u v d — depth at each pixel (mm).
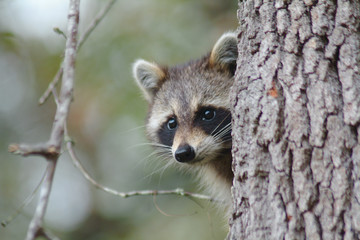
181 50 14719
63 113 5797
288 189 5461
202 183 10766
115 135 15039
